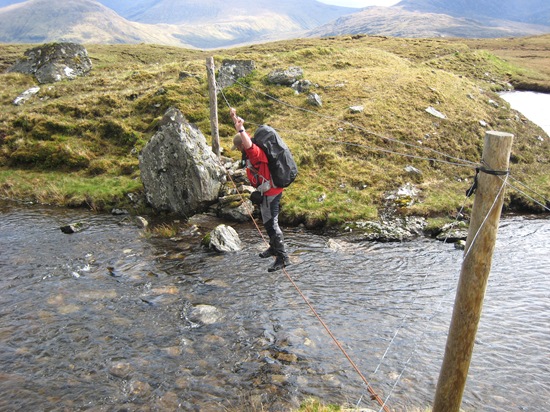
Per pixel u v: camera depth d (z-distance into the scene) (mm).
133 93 30109
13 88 33781
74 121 27453
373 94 29094
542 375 9875
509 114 30703
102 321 11734
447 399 6785
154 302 12742
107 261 15305
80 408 8711
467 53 57438
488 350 10781
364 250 16547
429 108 27906
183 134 19625
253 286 13758
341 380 9656
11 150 25672
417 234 18031
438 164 23531
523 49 79438
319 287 13773
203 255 15930
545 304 12914
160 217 19906
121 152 25375
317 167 22578
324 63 36219
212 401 8961
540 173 24125
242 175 21203
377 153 23625
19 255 15555
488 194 5887
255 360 10305
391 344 10984
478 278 6129
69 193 21719
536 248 16859
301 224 19109
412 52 60594
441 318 12219
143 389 9273
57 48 37312
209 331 11422
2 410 8594
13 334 11039
